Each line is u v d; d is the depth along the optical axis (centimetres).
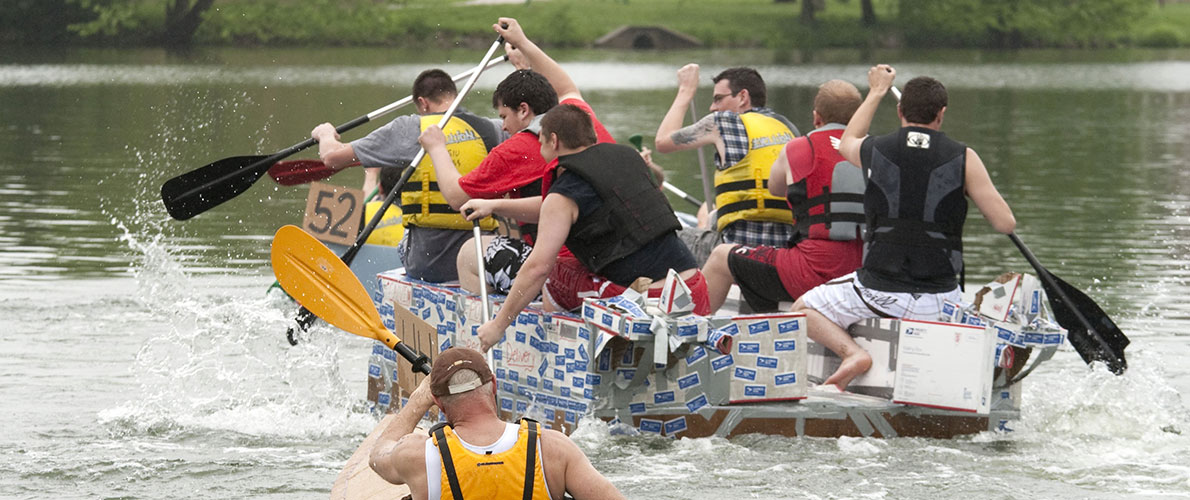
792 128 1498
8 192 3033
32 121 4916
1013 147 4319
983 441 1235
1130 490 1076
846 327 1288
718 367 1199
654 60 9962
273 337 1695
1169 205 2958
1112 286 2038
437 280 1405
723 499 1041
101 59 8831
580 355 1174
